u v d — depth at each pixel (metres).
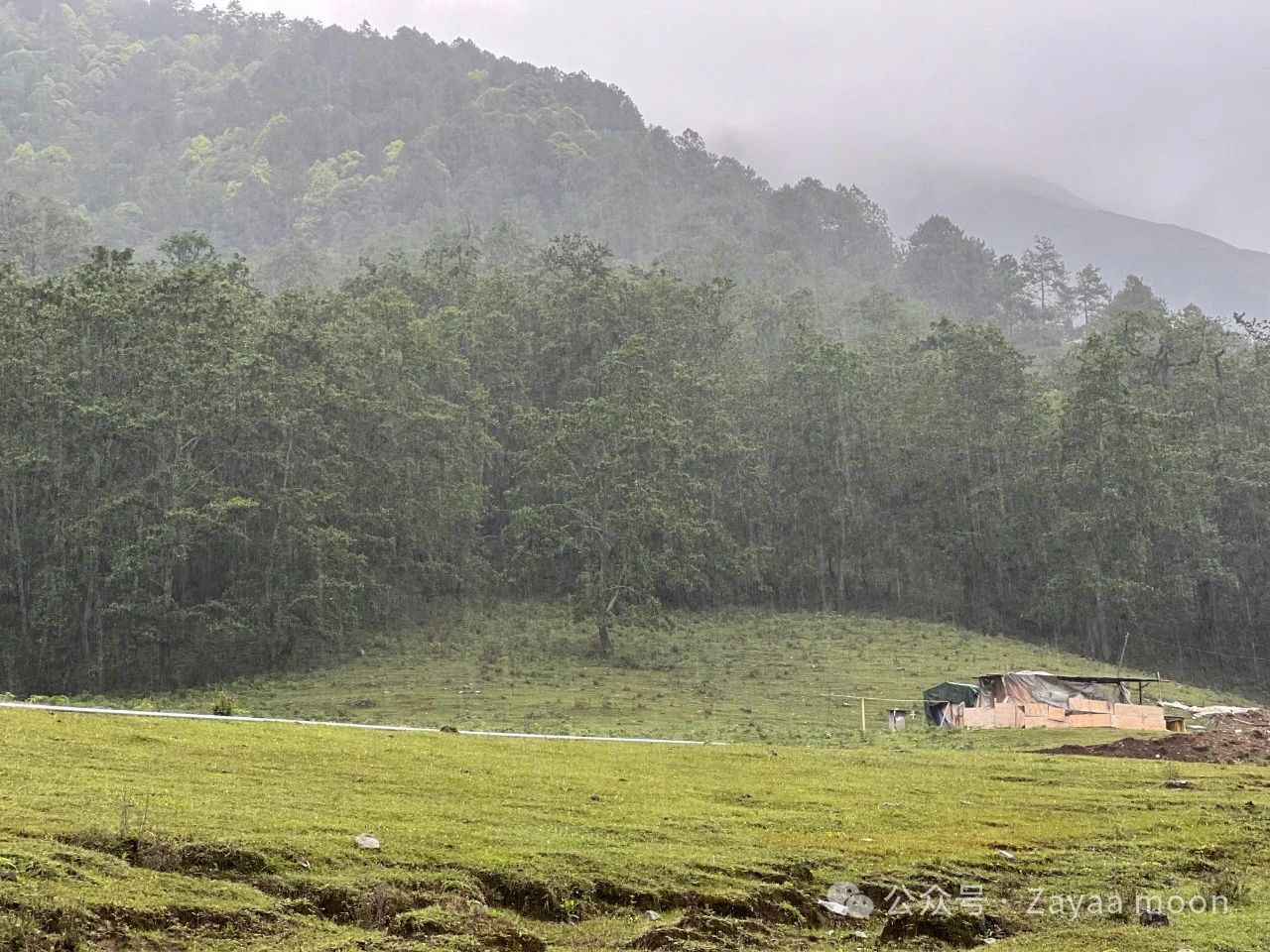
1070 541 82.25
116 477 67.25
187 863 13.95
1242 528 88.75
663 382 85.50
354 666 63.31
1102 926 15.99
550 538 73.00
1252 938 14.68
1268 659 85.69
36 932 11.06
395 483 73.31
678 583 74.50
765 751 32.16
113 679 61.88
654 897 15.68
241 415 67.56
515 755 26.69
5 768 17.47
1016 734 41.22
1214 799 26.84
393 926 12.91
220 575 71.75
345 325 76.62
